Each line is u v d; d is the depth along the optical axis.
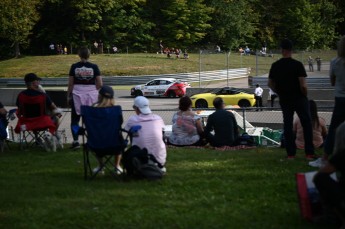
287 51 12.08
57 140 14.97
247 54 98.06
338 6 115.75
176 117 15.23
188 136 15.04
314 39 107.25
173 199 9.13
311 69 69.31
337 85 10.94
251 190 9.60
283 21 110.19
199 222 7.86
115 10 99.88
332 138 10.80
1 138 14.59
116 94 60.31
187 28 103.00
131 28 102.62
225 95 45.22
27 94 14.05
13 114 15.56
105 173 11.30
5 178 11.02
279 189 9.62
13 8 83.94
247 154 13.49
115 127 10.46
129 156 10.55
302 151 13.88
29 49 100.88
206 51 96.19
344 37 10.92
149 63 82.94
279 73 12.09
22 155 13.77
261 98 44.28
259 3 111.06
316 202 7.60
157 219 8.04
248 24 108.56
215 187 9.88
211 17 105.56
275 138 19.39
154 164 10.66
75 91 13.95
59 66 81.94
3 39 97.31
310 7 107.94
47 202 9.09
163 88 57.47
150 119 10.98
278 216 8.06
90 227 7.77
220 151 14.04
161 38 104.38
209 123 14.90
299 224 7.64
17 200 9.20
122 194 9.48
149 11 104.62
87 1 94.06
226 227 7.63
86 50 13.98
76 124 14.37
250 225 7.68
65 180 10.73
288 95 12.18
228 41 107.88
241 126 20.55
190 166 11.93
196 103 45.94
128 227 7.74
